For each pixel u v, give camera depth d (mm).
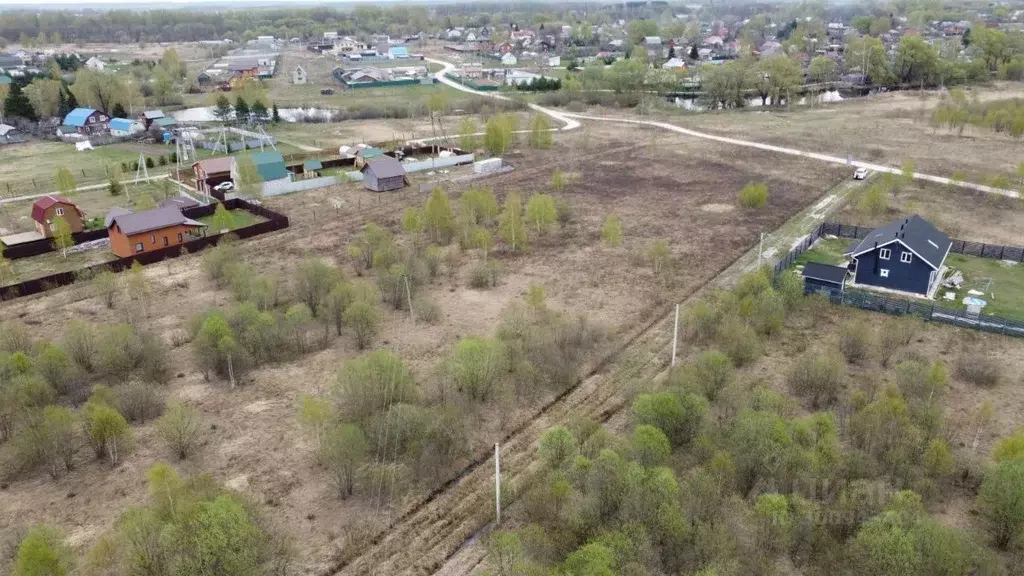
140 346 52938
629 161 118875
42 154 131875
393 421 43125
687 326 58625
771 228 83625
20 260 76938
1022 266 70750
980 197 93250
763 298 58312
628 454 38188
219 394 49781
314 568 34594
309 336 58312
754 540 33781
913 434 40000
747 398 44781
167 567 30875
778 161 115438
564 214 86688
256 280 64188
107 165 120500
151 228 76812
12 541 35875
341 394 47062
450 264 73000
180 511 32719
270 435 44938
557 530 35031
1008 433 43594
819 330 57844
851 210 89125
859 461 38000
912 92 184875
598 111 171500
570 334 55375
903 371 47344
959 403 47094
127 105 171500
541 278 70000
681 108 176875
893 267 64812
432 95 173750
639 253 75750
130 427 45531
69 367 49750
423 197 99875
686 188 101625
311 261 65750
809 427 39562
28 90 159375
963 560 31047
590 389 50344
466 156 120062
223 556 30500
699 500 34531
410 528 37250
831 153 119812
